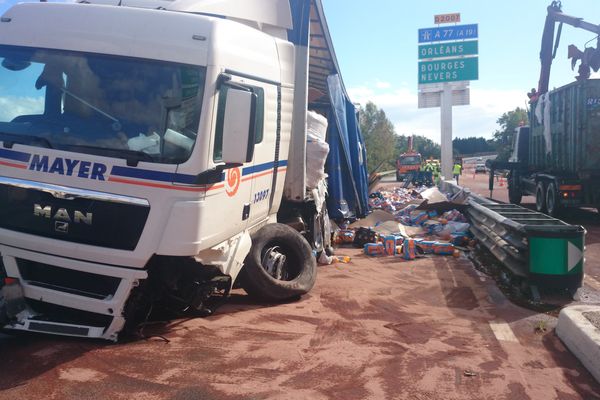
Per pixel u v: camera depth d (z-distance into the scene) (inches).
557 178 585.9
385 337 211.5
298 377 171.0
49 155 179.2
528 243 268.5
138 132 179.2
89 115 181.9
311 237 338.6
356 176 486.3
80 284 185.5
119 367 171.6
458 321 235.3
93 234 178.2
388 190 1035.9
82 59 184.7
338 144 428.5
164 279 191.6
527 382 173.3
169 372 169.9
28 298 187.8
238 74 207.2
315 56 404.2
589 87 537.0
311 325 222.8
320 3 320.2
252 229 247.8
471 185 1380.4
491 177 877.2
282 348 194.7
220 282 218.2
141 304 192.4
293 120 292.5
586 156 543.5
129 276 178.7
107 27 185.2
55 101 184.2
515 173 793.6
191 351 187.6
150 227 175.6
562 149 596.1
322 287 288.0
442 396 162.1
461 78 913.5
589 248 426.0
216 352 187.9
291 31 289.4
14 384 156.8
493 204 419.5
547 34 725.9
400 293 280.4
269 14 258.8
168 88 181.3
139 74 182.5
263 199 250.5
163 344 192.9
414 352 196.4
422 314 244.8
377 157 2207.2
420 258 375.2
